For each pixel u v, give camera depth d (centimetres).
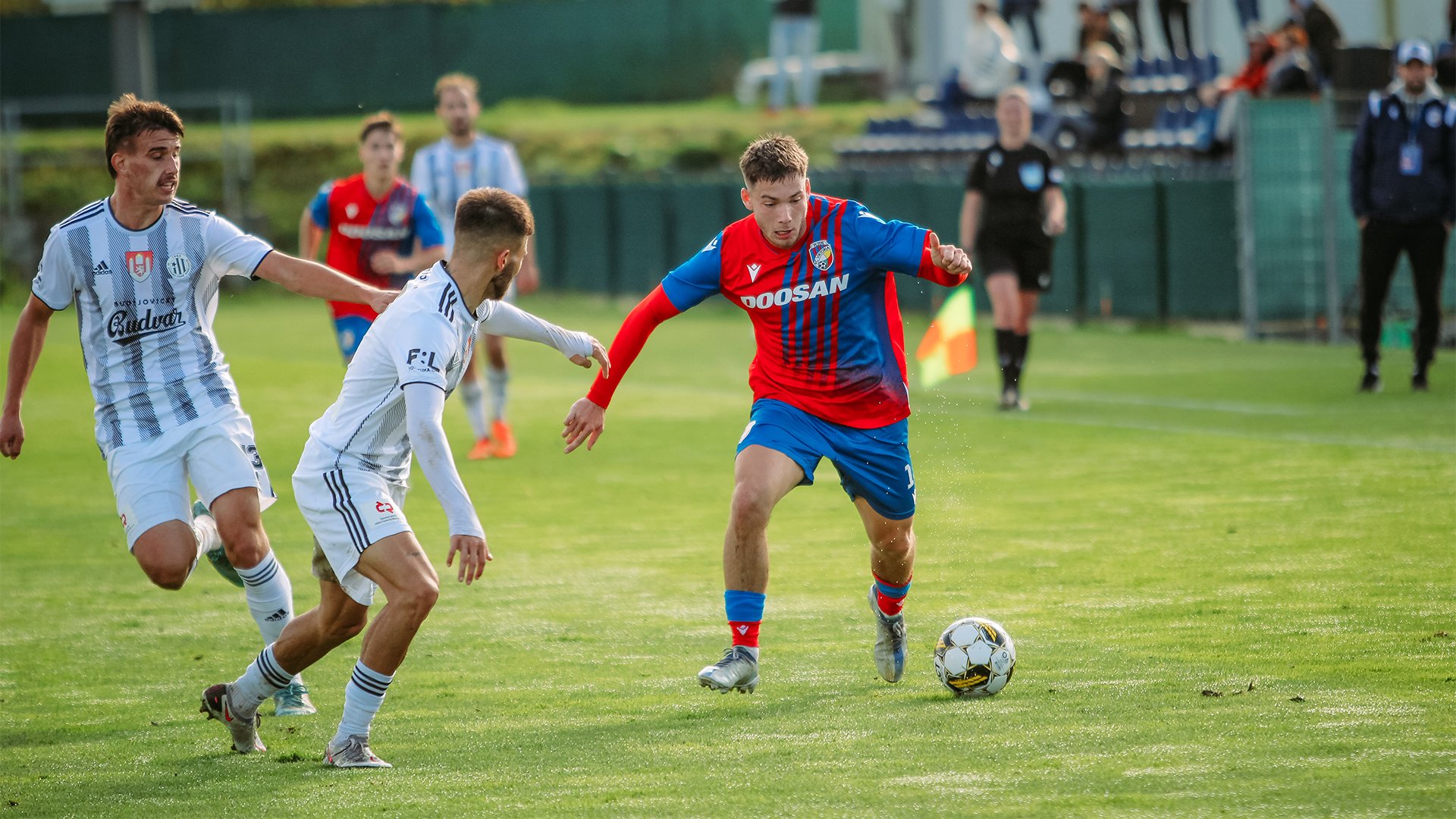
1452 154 4022
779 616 2130
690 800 1367
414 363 1469
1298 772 1375
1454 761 1392
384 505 1529
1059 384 4675
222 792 1447
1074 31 8850
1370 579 2167
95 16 10744
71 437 4184
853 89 11369
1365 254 4112
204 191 10069
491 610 2205
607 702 1731
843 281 1717
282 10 11062
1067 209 6291
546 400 4772
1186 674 1734
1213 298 5794
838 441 1741
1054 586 2219
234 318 8088
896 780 1404
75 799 1438
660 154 10069
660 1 11600
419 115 11300
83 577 2523
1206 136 6150
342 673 1934
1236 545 2441
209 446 1711
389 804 1391
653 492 3167
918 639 1981
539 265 8475
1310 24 6456
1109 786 1359
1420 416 3747
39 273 1719
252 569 1708
